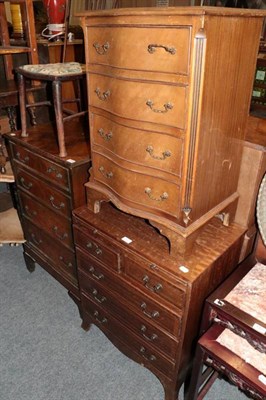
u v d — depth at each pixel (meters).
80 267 1.64
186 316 1.22
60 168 1.49
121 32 0.98
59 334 1.83
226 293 1.23
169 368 1.40
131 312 1.45
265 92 1.65
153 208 1.18
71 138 1.72
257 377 1.05
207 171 1.10
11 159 1.85
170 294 1.22
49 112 2.13
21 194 1.91
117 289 1.46
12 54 2.05
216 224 1.42
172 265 1.20
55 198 1.62
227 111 1.07
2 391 1.55
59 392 1.55
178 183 1.07
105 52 1.07
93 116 1.25
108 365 1.67
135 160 1.14
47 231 1.83
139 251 1.27
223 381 1.59
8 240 2.09
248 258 1.41
